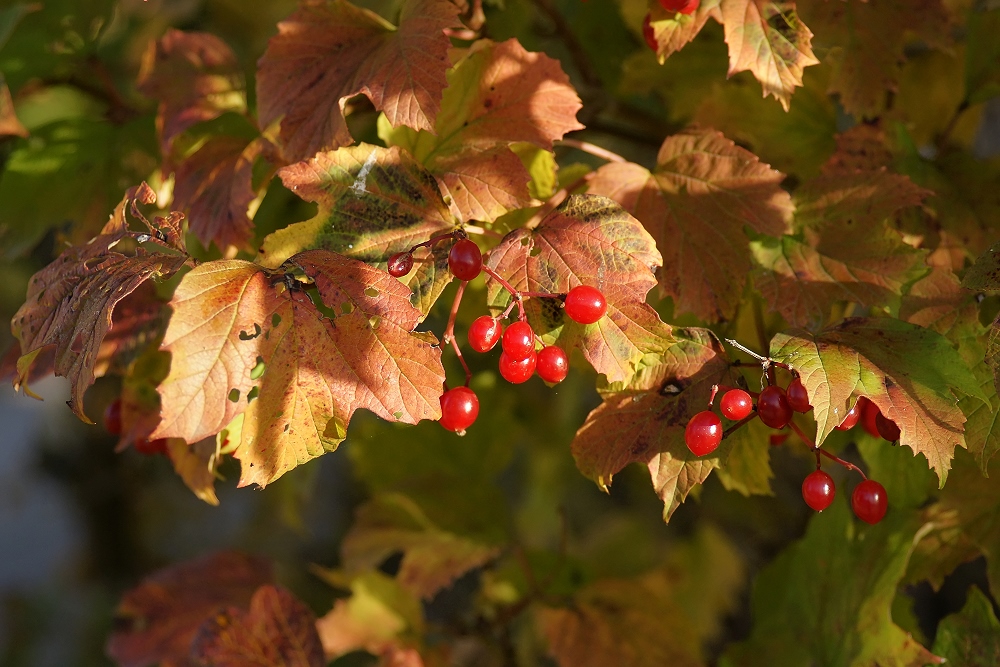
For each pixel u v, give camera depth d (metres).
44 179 0.52
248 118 0.49
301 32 0.45
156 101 0.53
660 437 0.42
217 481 0.96
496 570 0.55
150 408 0.48
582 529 0.79
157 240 0.42
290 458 0.41
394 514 0.54
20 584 1.24
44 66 0.52
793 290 0.44
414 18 0.43
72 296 0.42
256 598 0.49
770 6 0.44
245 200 0.45
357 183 0.42
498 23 0.52
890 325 0.41
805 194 0.45
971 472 0.46
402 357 0.41
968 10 0.51
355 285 0.41
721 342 0.44
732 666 0.51
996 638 0.45
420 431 0.56
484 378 0.56
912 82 0.51
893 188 0.45
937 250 0.47
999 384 0.40
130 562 1.25
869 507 0.42
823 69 0.50
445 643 0.54
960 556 0.46
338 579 0.54
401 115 0.42
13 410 1.33
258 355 0.40
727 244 0.44
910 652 0.45
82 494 1.27
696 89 0.53
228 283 0.41
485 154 0.43
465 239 0.41
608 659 0.52
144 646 0.52
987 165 0.48
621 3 0.53
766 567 0.52
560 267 0.41
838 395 0.40
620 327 0.41
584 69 0.54
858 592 0.47
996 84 0.49
